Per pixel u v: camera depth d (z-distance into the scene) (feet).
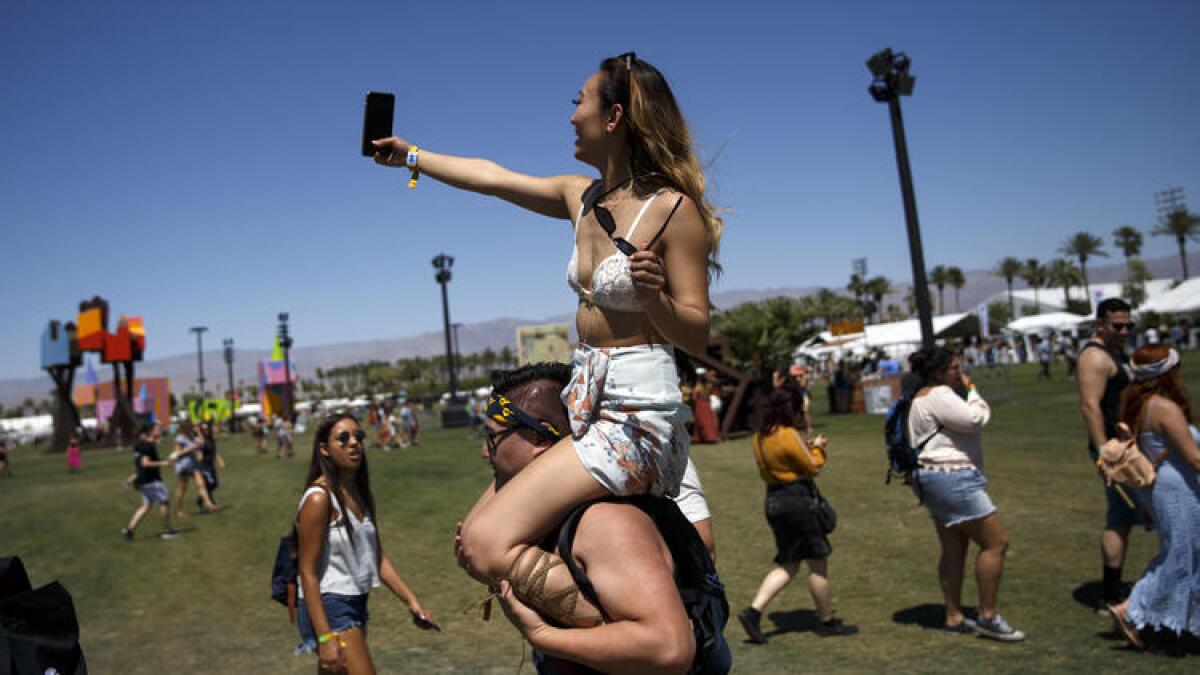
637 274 5.36
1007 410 69.92
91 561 35.88
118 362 166.40
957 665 16.35
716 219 6.46
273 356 233.55
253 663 20.47
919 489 18.13
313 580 12.73
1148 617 16.03
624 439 5.68
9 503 62.59
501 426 6.63
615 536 5.51
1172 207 274.16
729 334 85.46
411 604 13.75
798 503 18.85
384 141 8.13
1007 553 24.64
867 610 20.83
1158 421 16.03
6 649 7.07
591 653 5.34
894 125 47.24
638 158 6.47
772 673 16.79
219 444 142.61
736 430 73.26
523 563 5.56
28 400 604.49
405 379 628.69
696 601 5.90
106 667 20.53
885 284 418.31
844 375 89.25
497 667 18.94
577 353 6.25
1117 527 18.67
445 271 125.18
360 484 13.73
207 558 35.37
